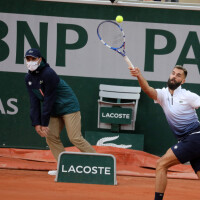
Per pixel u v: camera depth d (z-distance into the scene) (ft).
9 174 72.23
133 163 88.43
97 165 66.13
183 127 50.67
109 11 96.99
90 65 97.35
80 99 97.55
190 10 96.89
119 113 95.09
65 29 96.94
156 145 97.09
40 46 96.99
